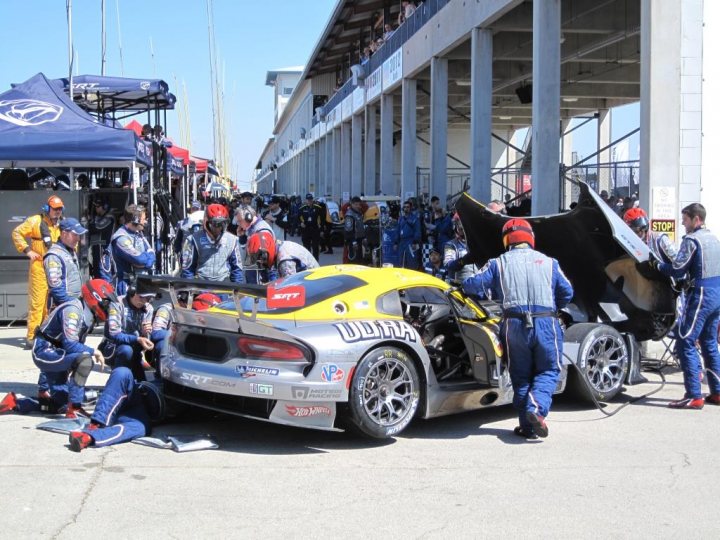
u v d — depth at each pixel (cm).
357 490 523
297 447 626
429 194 2444
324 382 594
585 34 2152
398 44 2598
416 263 1686
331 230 3133
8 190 1249
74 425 660
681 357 771
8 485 522
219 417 715
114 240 962
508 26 1777
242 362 605
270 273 947
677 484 541
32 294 1035
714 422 716
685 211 776
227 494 512
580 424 707
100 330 1174
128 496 505
